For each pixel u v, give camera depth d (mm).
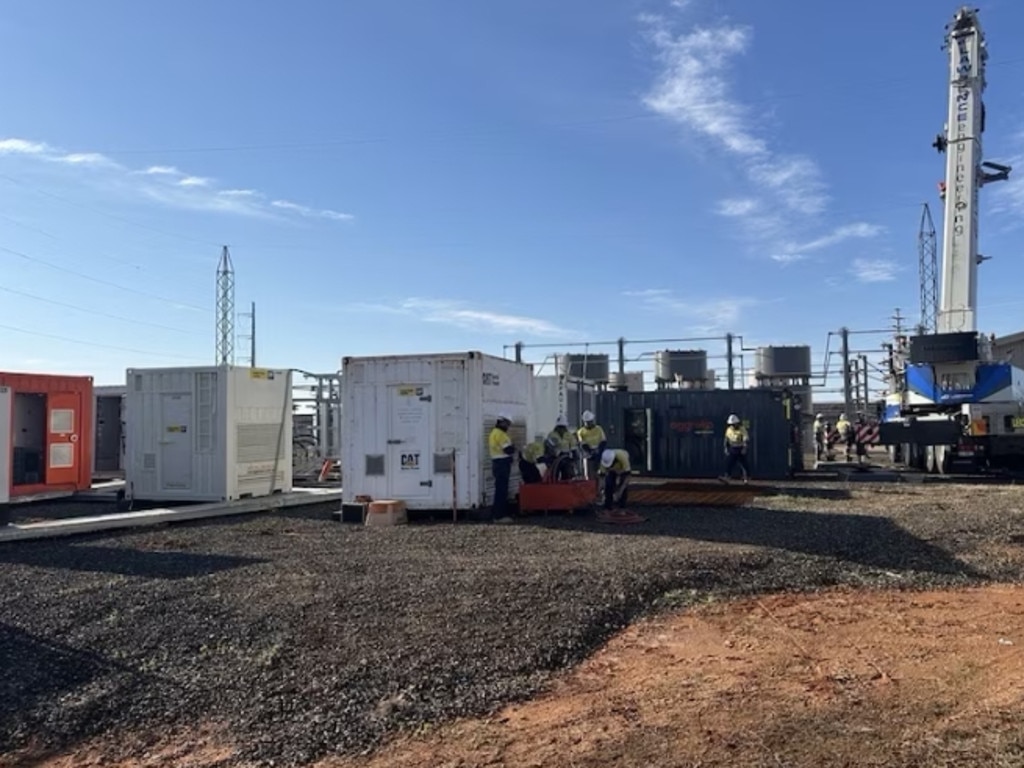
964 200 24188
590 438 17109
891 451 32125
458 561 10141
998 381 22719
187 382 16359
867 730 5152
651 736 5145
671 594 8695
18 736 5426
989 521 13211
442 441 14828
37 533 12664
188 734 5434
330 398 24438
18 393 17906
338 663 6465
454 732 5332
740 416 24297
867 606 8328
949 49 24297
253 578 9289
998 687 5910
